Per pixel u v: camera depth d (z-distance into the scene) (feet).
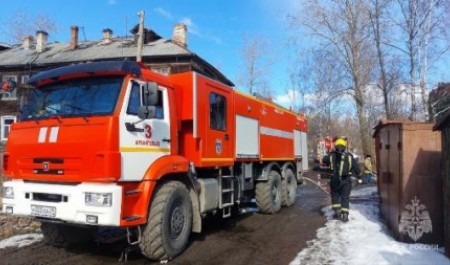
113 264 21.36
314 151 166.71
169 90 24.07
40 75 22.54
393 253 21.52
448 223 20.53
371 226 28.84
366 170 69.82
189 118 25.40
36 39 122.42
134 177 20.40
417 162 23.34
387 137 28.50
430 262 19.85
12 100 106.83
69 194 19.61
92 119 19.79
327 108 106.52
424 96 60.59
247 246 24.98
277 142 39.29
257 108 35.04
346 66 95.30
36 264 21.11
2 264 21.04
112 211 18.85
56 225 23.85
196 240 26.53
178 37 109.29
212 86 27.86
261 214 36.55
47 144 20.58
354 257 21.70
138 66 21.65
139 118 20.90
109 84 20.93
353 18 92.89
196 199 24.91
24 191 20.98
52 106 21.59
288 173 41.86
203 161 26.14
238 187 31.83
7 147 22.31
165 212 21.53
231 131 30.30
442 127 21.27
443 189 21.53
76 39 115.34
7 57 115.65
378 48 72.64
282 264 21.20
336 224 30.12
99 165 19.22
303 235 27.55
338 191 32.19
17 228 28.89
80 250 23.89
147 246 21.08
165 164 22.16
